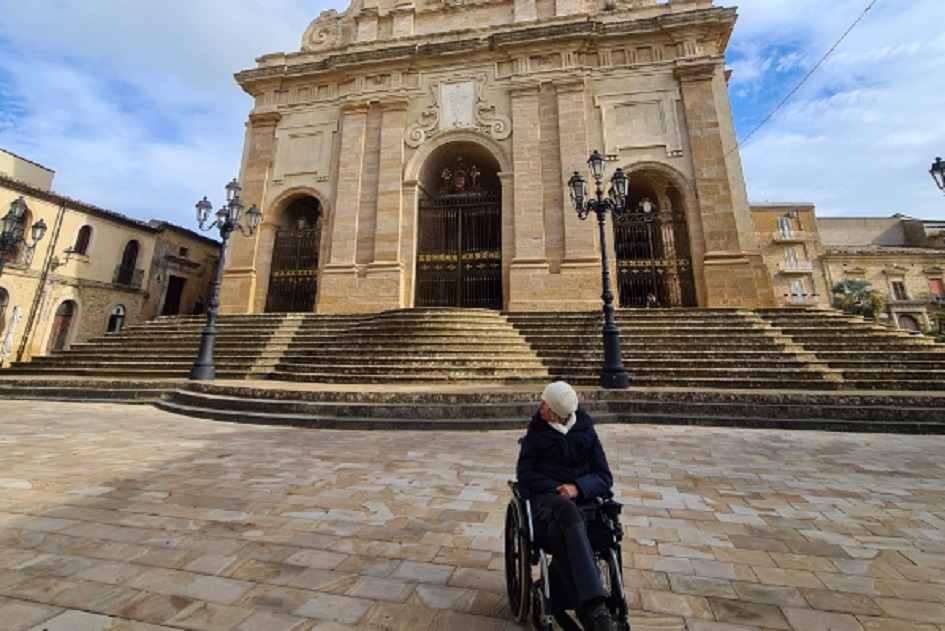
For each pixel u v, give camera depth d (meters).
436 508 3.77
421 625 2.16
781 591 2.49
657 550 3.02
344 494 4.10
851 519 3.57
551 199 16.16
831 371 9.24
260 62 20.59
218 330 14.17
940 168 7.00
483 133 17.22
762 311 12.08
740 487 4.37
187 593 2.42
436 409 7.60
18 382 10.59
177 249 25.95
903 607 2.33
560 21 17.67
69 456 5.31
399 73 18.48
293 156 19.05
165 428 7.20
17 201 12.88
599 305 14.86
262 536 3.18
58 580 2.52
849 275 33.66
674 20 16.36
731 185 15.12
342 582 2.56
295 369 11.23
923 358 9.48
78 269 21.06
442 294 17.02
